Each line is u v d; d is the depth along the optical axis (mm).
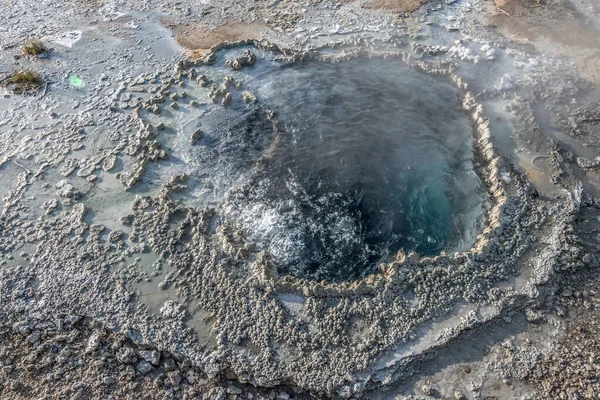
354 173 7871
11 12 12344
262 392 5672
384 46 10375
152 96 9391
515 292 6117
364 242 7031
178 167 8094
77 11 12266
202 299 6281
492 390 5496
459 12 11430
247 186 7758
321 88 9414
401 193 7586
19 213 7590
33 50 10789
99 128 8883
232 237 6941
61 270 6797
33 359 5949
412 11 11477
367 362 5598
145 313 6242
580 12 11266
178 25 11555
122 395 5641
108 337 6129
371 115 8812
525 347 5797
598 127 8508
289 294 6219
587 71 9648
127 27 11578
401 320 5891
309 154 8203
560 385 5484
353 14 11508
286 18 11516
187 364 5867
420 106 8961
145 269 6680
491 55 10000
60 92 9812
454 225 7117
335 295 6145
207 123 8805
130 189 7754
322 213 7371
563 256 6574
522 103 8812
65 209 7570
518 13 11250
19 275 6805
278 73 9805
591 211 7230
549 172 7637
